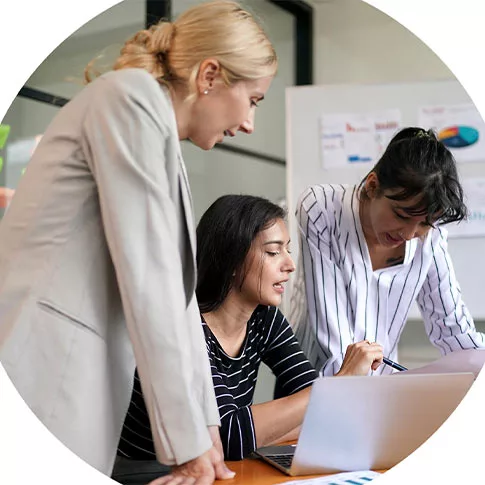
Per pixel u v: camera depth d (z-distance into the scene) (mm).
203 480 1172
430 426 1365
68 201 1247
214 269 1651
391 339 2037
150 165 1192
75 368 1228
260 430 1479
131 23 3281
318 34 4605
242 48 1300
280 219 1696
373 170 1800
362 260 1936
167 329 1170
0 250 1297
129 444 1594
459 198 1717
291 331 1844
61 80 2965
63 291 1240
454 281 2029
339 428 1312
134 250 1174
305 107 3785
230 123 1339
